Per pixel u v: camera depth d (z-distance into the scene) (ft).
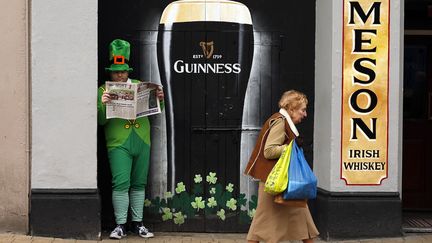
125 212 24.94
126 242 24.39
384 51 24.99
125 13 25.85
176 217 26.20
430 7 29.73
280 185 19.34
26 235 24.29
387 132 25.08
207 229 26.27
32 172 24.21
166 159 26.11
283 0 26.18
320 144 25.98
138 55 25.91
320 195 25.79
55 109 24.14
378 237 25.17
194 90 26.05
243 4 26.12
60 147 24.21
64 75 24.11
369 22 24.91
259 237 20.20
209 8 25.99
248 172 20.77
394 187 25.20
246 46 26.12
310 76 26.37
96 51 24.16
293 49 26.27
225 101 26.12
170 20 25.93
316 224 26.05
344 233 25.08
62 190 24.31
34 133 24.12
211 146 26.18
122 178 24.71
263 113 26.20
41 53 24.03
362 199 25.11
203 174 26.20
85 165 24.31
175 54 25.95
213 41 26.02
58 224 24.31
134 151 24.89
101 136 25.84
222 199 26.22
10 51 24.08
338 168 25.00
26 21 24.03
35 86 24.04
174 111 26.05
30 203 24.36
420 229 26.43
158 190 26.14
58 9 24.02
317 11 26.17
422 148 30.27
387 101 25.04
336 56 24.84
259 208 20.31
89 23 24.12
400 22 25.09
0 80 24.13
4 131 24.23
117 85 24.06
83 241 24.13
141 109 24.72
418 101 30.40
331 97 24.90
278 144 19.84
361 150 25.04
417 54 30.40
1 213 24.39
